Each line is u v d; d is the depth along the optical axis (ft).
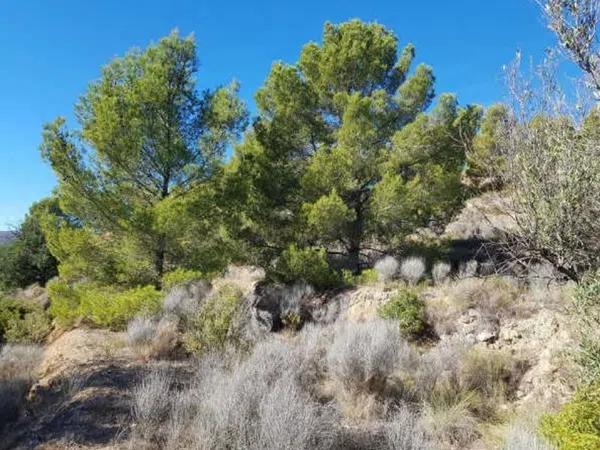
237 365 23.15
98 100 44.80
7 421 20.61
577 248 14.69
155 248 45.75
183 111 46.83
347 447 16.46
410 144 48.32
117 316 41.52
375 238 53.31
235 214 47.16
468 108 49.67
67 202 44.93
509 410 22.08
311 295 45.19
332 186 47.32
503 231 17.56
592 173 13.97
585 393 14.20
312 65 55.98
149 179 47.34
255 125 49.39
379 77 54.85
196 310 34.58
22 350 41.22
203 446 15.39
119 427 18.21
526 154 14.96
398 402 21.72
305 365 24.45
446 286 39.22
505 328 30.22
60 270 47.37
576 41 13.97
